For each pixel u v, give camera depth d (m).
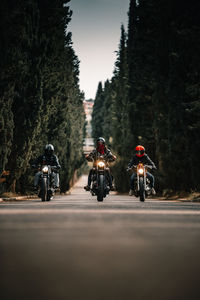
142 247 10.91
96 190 31.77
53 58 62.19
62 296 6.42
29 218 18.36
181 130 52.94
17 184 55.41
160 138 61.91
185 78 51.44
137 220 17.64
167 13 61.03
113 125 144.25
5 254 9.88
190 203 36.84
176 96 52.53
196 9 51.75
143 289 6.88
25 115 50.94
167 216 19.75
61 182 89.75
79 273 8.01
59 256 9.66
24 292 6.66
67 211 22.56
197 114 46.34
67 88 84.94
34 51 52.72
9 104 43.75
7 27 42.91
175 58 51.59
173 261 9.20
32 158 56.34
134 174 34.34
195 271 8.28
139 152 34.31
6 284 7.18
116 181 120.00
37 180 35.66
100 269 8.35
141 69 75.06
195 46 49.16
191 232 13.88
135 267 8.55
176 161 54.12
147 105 75.88
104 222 16.69
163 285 7.16
